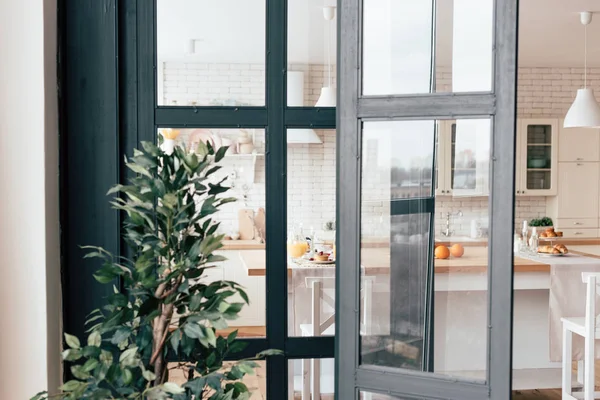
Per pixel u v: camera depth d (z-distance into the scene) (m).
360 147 1.50
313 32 1.67
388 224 1.51
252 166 1.67
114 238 1.60
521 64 7.48
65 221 1.58
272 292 1.67
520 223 7.75
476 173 1.46
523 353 4.48
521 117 7.67
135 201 1.37
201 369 1.31
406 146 1.50
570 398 3.93
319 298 1.69
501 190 1.43
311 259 1.69
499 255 1.43
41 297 1.46
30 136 1.45
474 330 1.47
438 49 1.48
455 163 1.48
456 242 1.48
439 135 1.48
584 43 6.28
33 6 1.44
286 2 1.66
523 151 7.53
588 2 4.79
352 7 1.50
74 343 1.18
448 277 1.49
